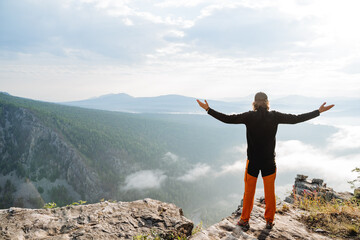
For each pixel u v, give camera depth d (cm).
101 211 379
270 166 319
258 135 315
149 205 417
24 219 343
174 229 339
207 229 343
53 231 321
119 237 314
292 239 322
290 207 481
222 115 321
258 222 371
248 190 334
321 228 367
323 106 327
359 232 341
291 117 318
